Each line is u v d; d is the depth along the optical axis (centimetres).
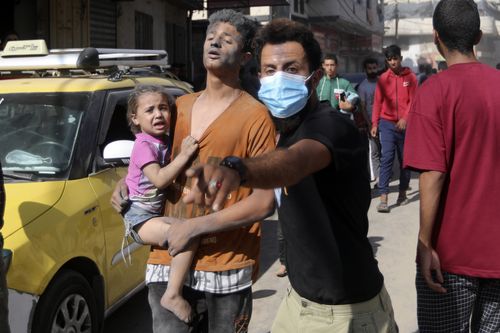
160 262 299
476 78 271
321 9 2828
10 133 424
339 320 238
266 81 232
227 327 294
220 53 285
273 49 231
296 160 198
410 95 790
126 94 468
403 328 454
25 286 332
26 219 351
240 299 295
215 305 294
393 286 534
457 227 274
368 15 3556
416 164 274
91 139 419
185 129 297
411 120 279
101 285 399
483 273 271
